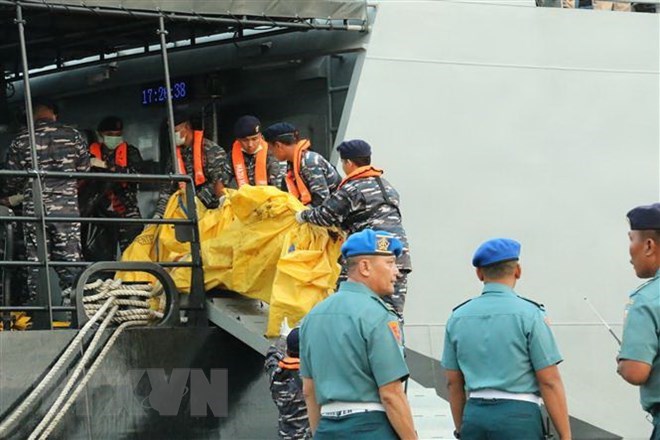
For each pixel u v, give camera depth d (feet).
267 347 37.55
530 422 27.30
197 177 43.60
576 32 44.96
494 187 43.39
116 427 37.35
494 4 44.06
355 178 36.96
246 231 39.55
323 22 42.75
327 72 44.78
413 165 42.52
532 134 43.96
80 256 42.06
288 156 40.06
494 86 43.78
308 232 38.63
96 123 52.70
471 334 27.91
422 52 42.93
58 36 47.26
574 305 44.11
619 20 45.34
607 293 44.42
